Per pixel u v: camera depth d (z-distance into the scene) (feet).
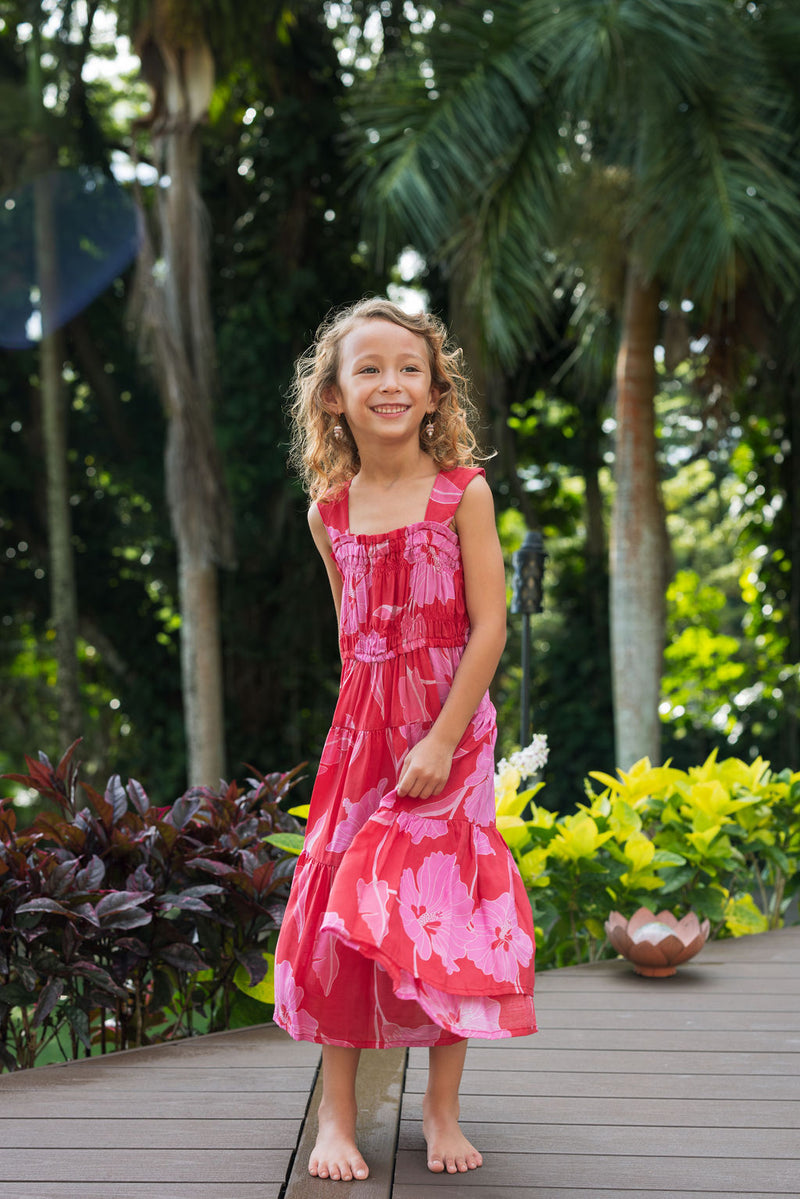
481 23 19.43
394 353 5.53
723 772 11.83
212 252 32.81
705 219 18.10
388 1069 6.91
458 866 5.45
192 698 26.02
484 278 19.97
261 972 7.84
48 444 30.73
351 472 6.10
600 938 10.13
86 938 7.38
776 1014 8.16
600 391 33.47
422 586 5.55
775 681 30.66
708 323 23.80
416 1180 5.43
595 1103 6.49
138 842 7.89
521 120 19.06
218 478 25.40
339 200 32.22
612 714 33.78
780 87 19.58
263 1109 6.37
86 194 32.78
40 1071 7.00
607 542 36.06
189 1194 5.35
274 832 9.14
